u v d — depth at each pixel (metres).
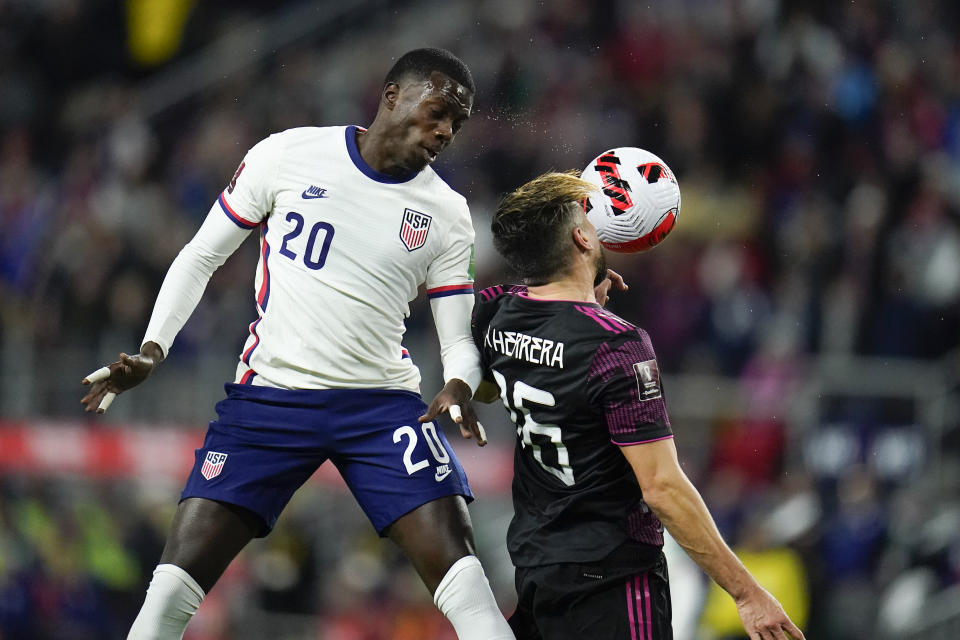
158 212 45.94
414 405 15.76
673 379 38.50
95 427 38.66
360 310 15.16
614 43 49.88
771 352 38.41
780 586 33.03
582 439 14.31
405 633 34.78
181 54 53.78
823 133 46.31
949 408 37.00
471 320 15.57
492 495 37.00
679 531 13.86
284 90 51.97
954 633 33.06
